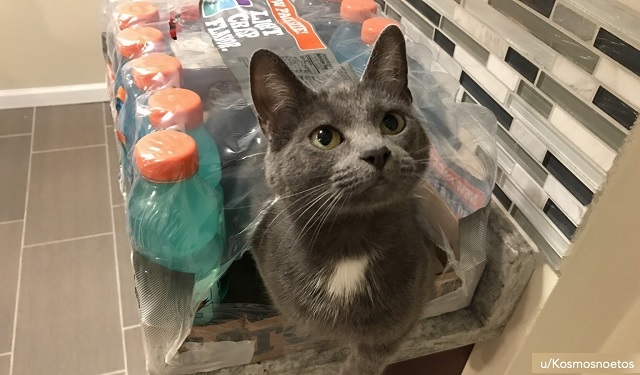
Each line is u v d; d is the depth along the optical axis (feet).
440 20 2.88
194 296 2.14
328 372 2.45
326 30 2.98
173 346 2.13
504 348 2.72
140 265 2.04
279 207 2.15
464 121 2.61
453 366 3.15
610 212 2.14
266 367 2.36
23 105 6.64
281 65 1.88
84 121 6.55
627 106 1.88
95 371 4.22
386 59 2.03
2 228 5.23
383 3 3.51
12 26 6.14
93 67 6.70
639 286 2.49
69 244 5.12
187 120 2.16
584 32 1.98
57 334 4.43
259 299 2.31
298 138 1.92
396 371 3.10
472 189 2.47
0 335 4.39
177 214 1.97
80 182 5.77
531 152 2.36
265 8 2.94
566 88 2.11
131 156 2.23
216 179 2.24
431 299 2.48
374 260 2.05
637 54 1.80
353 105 1.94
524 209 2.46
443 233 2.52
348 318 2.10
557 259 2.29
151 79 2.37
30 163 5.95
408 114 2.06
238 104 2.51
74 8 6.20
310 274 2.06
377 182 1.78
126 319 4.56
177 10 2.91
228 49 2.61
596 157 2.05
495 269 2.51
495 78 2.51
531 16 2.22
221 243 2.21
